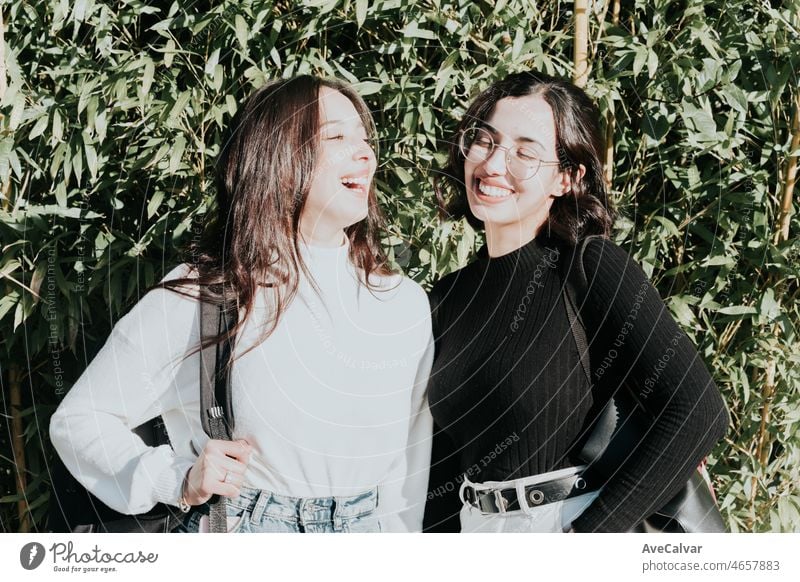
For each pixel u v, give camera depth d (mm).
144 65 1625
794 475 1908
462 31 1659
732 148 1846
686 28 1719
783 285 1843
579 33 1686
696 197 1800
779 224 1815
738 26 1787
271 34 1649
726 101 1756
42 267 1707
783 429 1891
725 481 1904
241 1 1632
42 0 1754
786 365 1856
